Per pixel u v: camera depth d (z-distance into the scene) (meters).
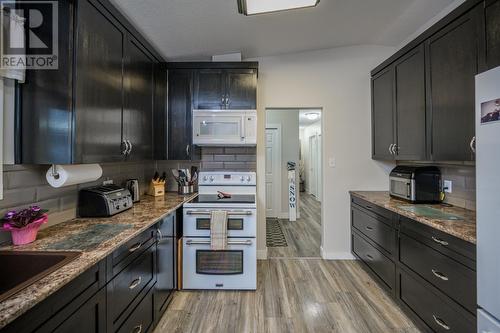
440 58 1.92
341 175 3.20
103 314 1.18
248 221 2.45
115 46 1.77
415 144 2.25
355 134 3.19
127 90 1.95
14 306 0.73
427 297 1.76
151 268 1.79
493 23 1.47
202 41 2.53
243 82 2.80
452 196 2.25
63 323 0.92
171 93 2.82
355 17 2.38
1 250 1.17
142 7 1.85
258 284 2.58
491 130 1.14
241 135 2.68
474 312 1.36
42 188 1.53
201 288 2.45
